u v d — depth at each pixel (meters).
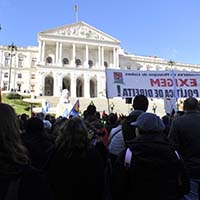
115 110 62.62
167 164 3.69
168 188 3.69
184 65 127.75
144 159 3.69
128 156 3.84
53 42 98.94
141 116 4.16
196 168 5.14
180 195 3.96
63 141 4.27
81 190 4.18
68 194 4.13
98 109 63.00
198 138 5.23
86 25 103.00
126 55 118.06
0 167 2.44
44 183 2.54
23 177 2.45
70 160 4.18
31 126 5.92
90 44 101.50
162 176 3.67
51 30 98.31
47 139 5.97
